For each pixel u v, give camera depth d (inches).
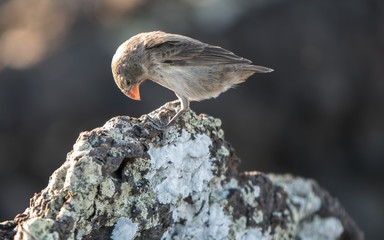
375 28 695.1
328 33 669.3
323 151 642.2
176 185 207.9
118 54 270.5
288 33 658.8
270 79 634.8
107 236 189.2
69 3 698.8
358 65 663.1
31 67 620.4
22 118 592.4
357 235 293.4
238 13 668.1
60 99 593.3
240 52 642.2
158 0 689.0
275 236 245.3
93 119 585.0
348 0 701.9
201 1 689.0
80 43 642.2
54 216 178.2
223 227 225.0
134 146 193.6
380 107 660.7
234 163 232.2
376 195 633.0
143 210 194.2
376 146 647.8
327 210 283.6
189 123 218.2
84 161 179.2
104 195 183.6
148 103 580.7
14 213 568.4
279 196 251.1
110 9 682.8
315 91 636.7
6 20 721.0
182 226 217.6
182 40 264.5
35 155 585.6
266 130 617.9
